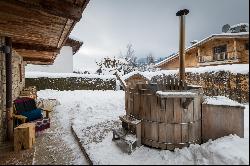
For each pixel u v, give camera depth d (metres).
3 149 5.89
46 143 6.33
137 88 5.84
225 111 5.31
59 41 8.14
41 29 6.27
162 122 5.31
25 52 10.69
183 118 5.24
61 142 6.42
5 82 6.94
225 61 24.30
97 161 4.73
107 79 25.27
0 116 6.32
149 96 5.46
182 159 4.68
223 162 4.12
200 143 5.59
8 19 5.25
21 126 5.99
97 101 14.09
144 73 24.34
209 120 5.51
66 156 5.39
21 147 5.85
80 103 13.31
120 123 8.05
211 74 15.82
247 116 7.53
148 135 5.54
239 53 23.09
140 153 5.18
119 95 18.75
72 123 8.17
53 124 8.55
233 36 22.42
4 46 6.61
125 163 4.61
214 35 24.00
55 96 18.36
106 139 6.19
